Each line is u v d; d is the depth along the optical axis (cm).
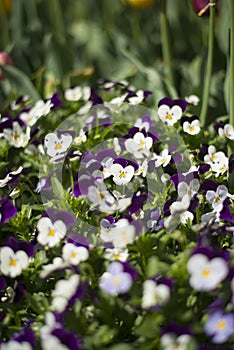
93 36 163
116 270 87
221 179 103
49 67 148
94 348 84
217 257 85
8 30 170
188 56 166
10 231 100
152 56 167
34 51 151
